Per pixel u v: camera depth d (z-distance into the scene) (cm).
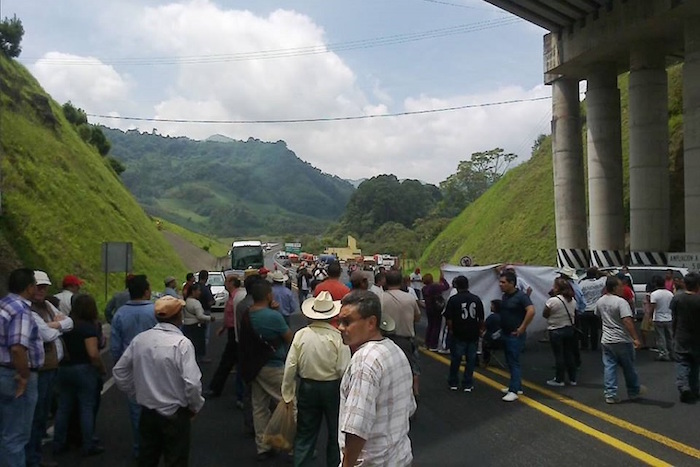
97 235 3719
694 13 2631
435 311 1650
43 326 702
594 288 1653
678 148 3956
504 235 5462
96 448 800
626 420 924
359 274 908
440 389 1169
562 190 3509
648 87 2995
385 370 376
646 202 2981
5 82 4094
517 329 1081
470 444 813
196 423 957
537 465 723
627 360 1043
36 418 723
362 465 368
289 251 12888
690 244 2595
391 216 15800
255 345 766
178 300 598
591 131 3366
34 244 2989
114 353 763
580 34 3181
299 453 645
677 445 793
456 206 12275
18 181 3322
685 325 1032
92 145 6469
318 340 643
